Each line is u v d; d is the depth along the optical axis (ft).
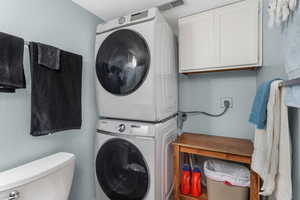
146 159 4.09
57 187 3.57
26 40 3.65
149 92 4.10
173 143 5.13
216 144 4.97
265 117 2.99
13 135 3.43
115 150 4.71
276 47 3.42
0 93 3.22
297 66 2.01
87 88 5.30
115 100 4.66
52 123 3.79
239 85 5.78
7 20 3.32
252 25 4.60
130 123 4.45
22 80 3.16
